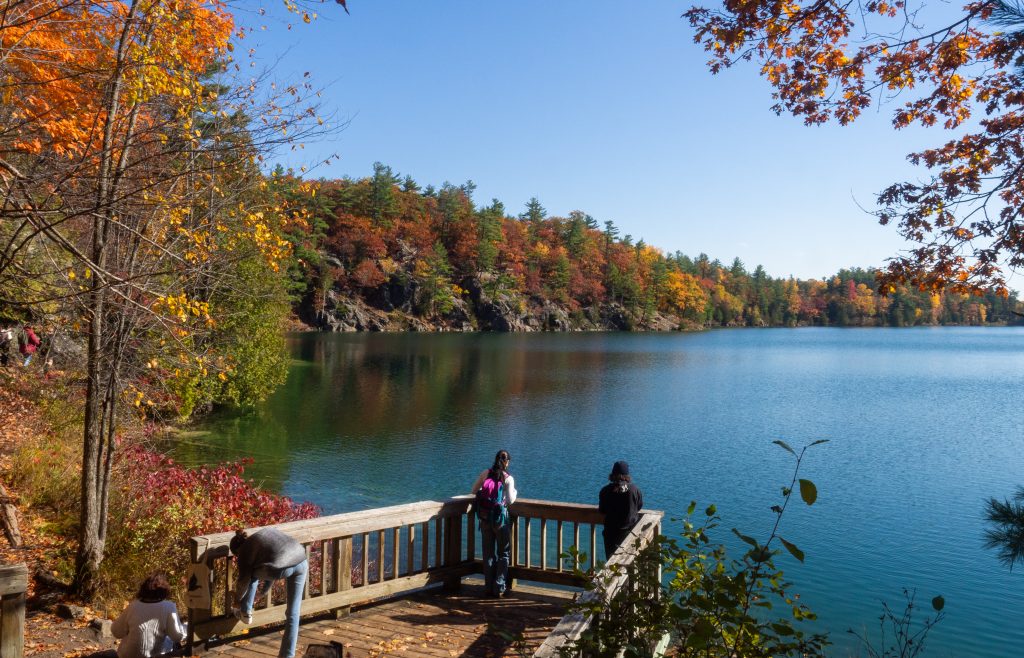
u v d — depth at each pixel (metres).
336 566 6.03
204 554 5.32
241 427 27.25
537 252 159.88
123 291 7.25
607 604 3.94
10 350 12.56
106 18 6.11
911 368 70.06
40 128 5.66
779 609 11.24
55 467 11.05
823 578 12.84
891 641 10.16
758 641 3.59
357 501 17.59
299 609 5.25
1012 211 5.82
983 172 5.79
